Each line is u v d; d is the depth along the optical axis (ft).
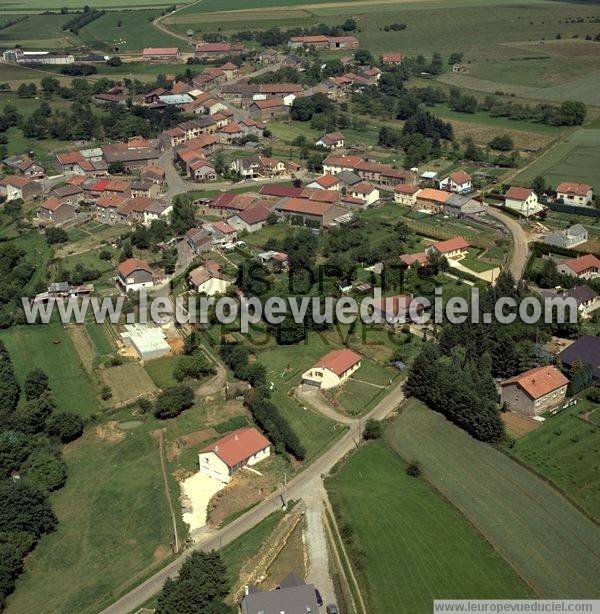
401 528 416.05
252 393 534.78
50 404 542.98
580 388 526.57
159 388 564.30
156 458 494.59
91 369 592.60
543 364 545.44
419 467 462.19
